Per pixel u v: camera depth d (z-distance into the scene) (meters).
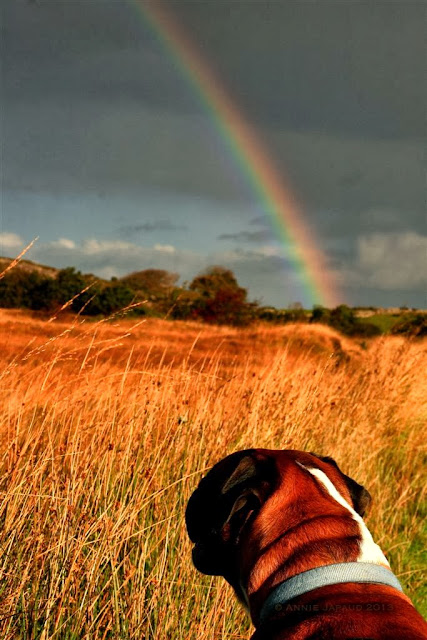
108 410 3.88
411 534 5.07
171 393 4.33
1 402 3.60
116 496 3.22
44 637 2.60
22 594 2.71
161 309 23.34
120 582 3.16
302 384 5.88
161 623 2.95
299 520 1.78
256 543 1.79
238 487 1.88
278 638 1.55
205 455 3.90
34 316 21.09
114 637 2.84
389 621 1.46
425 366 8.80
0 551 2.74
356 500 1.97
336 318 26.91
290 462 1.96
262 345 14.38
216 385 4.83
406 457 6.54
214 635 3.15
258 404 4.67
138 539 3.21
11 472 3.02
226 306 29.48
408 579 4.47
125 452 3.45
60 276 36.16
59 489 3.22
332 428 5.95
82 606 2.75
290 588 1.63
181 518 3.44
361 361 9.75
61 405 3.74
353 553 1.68
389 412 7.38
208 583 3.39
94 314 29.98
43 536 2.86
